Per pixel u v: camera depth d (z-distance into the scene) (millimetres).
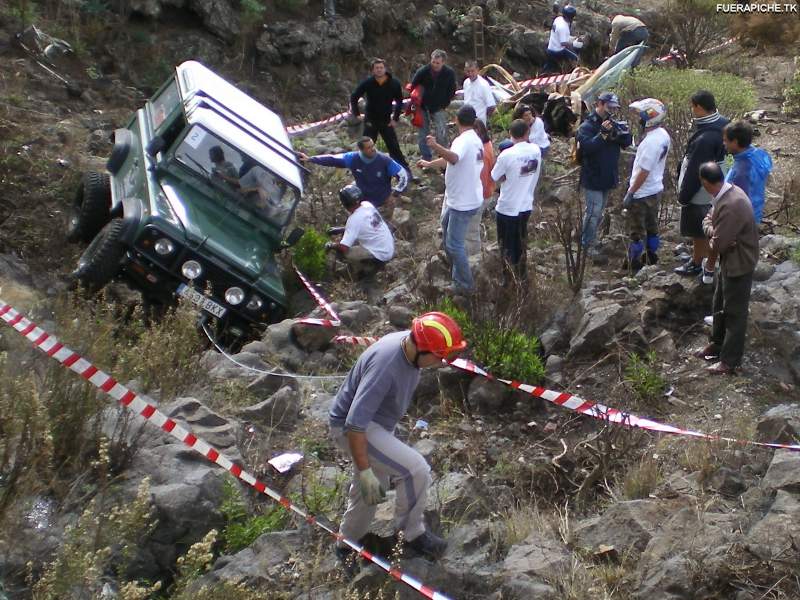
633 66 14531
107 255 7809
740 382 7004
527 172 8008
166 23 14891
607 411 6145
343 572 4664
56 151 10961
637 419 6488
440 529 5055
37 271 9031
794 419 6148
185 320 6648
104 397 5367
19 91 12016
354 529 4676
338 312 8242
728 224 6699
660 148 8445
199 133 8477
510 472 6137
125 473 5102
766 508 5297
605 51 19578
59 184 10242
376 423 4434
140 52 14273
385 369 4246
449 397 6941
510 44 18375
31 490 4664
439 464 6152
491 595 4605
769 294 7781
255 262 8234
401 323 7996
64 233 9602
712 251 7035
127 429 5305
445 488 5465
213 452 5113
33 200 9938
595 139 8617
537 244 9648
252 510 5281
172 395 6234
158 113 9625
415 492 4539
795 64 16125
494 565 4820
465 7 18625
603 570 4809
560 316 7902
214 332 7746
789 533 4820
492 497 5727
